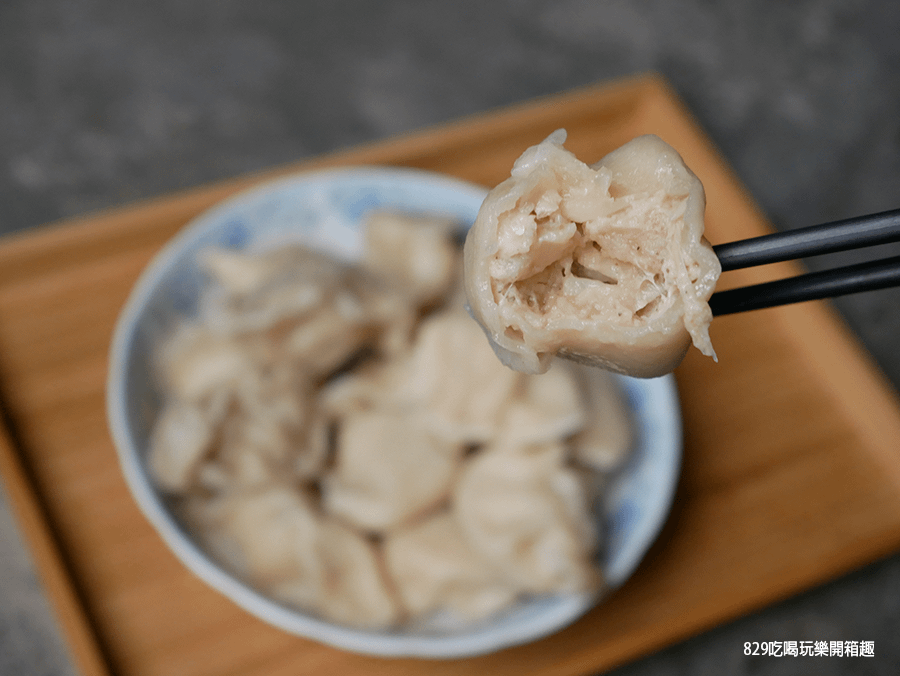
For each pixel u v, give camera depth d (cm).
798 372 43
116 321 42
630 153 25
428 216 43
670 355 25
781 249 24
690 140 46
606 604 38
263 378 40
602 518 38
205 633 37
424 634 35
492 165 46
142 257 43
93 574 38
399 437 40
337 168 45
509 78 55
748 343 43
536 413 39
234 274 41
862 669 42
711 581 39
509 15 58
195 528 37
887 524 40
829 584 43
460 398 40
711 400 42
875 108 56
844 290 24
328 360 41
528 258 25
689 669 41
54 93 53
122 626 37
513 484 38
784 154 54
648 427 39
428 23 57
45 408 40
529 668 37
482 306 25
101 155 51
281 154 52
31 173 50
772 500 40
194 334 40
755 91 56
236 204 41
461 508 39
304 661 37
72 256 43
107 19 55
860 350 43
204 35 55
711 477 40
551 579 36
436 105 54
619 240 25
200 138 52
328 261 42
